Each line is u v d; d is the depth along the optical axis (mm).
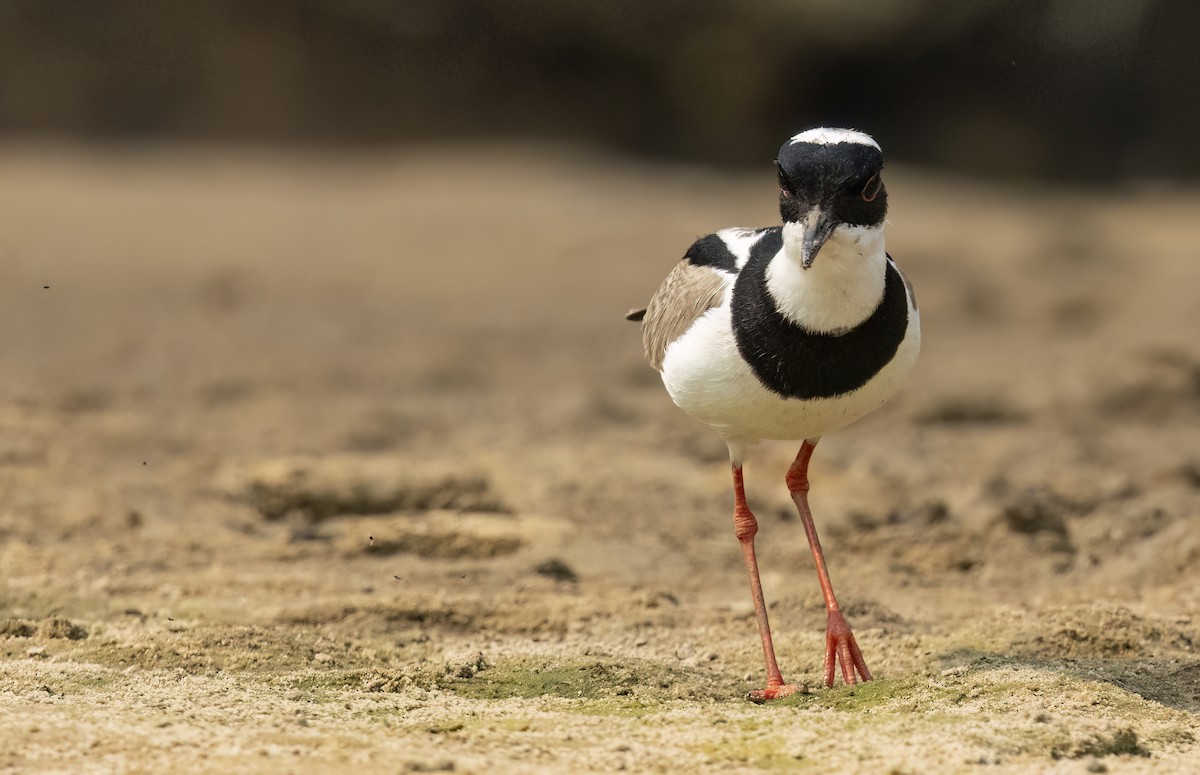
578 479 14258
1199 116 41312
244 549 12234
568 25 43469
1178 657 9219
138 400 17484
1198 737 7527
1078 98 41812
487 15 43938
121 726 7191
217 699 7988
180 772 6520
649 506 13641
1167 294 23797
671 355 8695
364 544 12258
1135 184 40219
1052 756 7059
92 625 9844
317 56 45000
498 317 23203
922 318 23031
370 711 7875
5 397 17016
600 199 34156
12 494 13352
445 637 10008
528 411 17547
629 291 25109
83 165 39094
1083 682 8258
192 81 45156
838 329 8141
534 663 9016
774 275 8211
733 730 7527
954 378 18703
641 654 9594
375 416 16844
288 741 7070
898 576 11781
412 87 45188
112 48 44844
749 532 9086
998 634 9727
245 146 43688
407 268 26812
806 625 10250
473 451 15398
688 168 41688
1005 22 41000
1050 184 40438
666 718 7758
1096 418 17297
